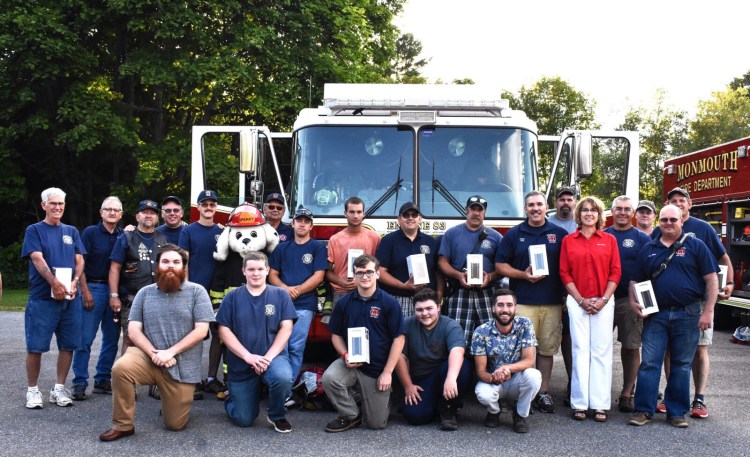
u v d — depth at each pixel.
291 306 6.41
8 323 13.71
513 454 5.54
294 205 7.99
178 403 6.09
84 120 19.66
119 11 18.67
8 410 6.73
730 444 5.84
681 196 7.08
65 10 19.97
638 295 6.42
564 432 6.19
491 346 6.29
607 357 6.62
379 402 6.22
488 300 7.04
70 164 23.27
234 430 6.20
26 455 5.41
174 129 23.11
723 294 6.89
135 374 5.91
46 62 19.33
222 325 6.29
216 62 19.16
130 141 20.12
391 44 24.88
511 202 7.84
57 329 6.99
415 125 7.96
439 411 6.48
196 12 19.59
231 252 7.32
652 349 6.48
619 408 7.05
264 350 6.27
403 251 7.16
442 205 7.80
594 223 6.70
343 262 7.30
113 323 7.64
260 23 20.77
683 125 41.66
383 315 6.29
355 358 6.07
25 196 22.20
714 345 11.25
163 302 6.15
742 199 11.75
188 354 6.14
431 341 6.39
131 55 19.80
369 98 8.04
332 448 5.68
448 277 7.24
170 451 5.56
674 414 6.42
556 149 8.18
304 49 21.06
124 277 7.57
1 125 21.66
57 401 6.95
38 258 6.79
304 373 7.12
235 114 22.47
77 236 7.21
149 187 22.69
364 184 7.88
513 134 8.00
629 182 8.33
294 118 21.86
